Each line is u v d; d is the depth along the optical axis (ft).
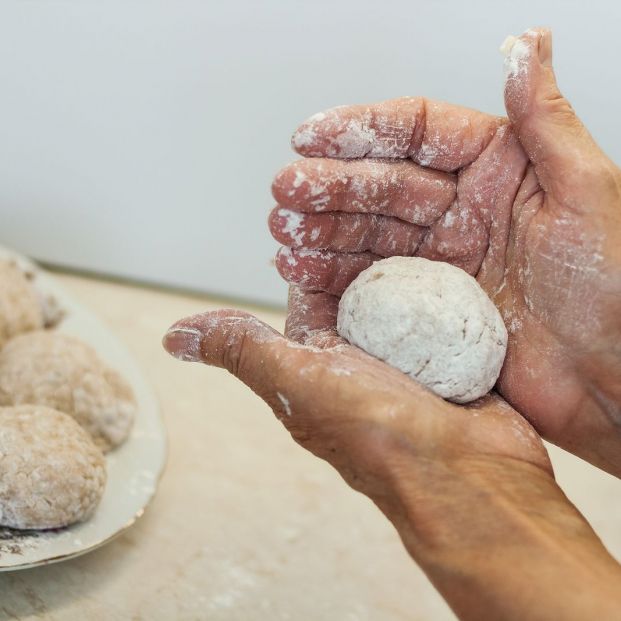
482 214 1.65
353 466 1.46
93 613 1.69
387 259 1.63
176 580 1.77
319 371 1.47
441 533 1.40
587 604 1.30
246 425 2.12
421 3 2.07
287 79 2.18
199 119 2.24
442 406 1.50
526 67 1.54
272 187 1.56
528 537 1.37
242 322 1.53
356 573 1.85
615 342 1.55
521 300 1.62
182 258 2.42
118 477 1.86
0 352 1.98
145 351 2.27
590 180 1.52
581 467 2.16
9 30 2.16
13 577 1.72
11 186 2.36
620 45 2.07
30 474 1.69
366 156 1.61
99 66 2.20
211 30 2.14
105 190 2.35
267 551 1.85
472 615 1.35
